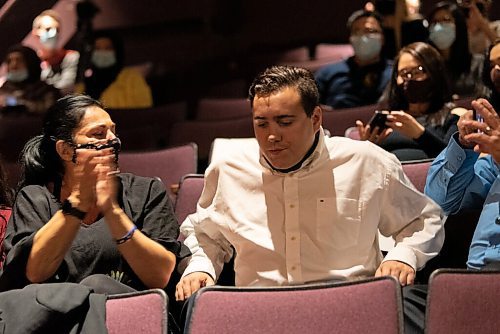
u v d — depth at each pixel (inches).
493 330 69.0
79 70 164.4
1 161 91.0
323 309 69.6
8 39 204.7
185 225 84.7
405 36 143.9
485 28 138.9
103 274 78.6
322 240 77.0
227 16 211.3
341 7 205.2
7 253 79.7
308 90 74.9
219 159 79.7
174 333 76.6
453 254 84.6
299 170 76.9
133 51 213.6
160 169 115.8
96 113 81.3
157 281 79.5
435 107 107.2
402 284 74.7
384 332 68.1
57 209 82.1
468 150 85.2
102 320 71.2
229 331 70.0
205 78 200.8
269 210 77.8
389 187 78.0
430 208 79.0
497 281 69.8
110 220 77.6
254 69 194.7
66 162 82.4
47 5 208.5
